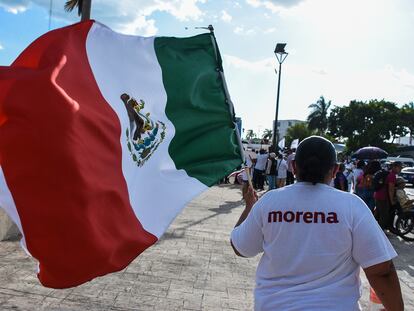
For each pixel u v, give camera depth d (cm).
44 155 215
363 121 7206
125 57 292
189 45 326
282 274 220
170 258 676
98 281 550
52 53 246
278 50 2142
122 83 283
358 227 215
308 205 222
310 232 217
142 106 290
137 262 642
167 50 312
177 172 302
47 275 224
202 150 312
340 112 7406
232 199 1494
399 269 750
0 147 215
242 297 534
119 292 520
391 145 7081
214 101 327
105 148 248
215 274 613
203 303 507
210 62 330
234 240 244
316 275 214
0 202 212
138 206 272
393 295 214
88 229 223
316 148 233
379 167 1159
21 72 223
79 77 252
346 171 1538
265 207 232
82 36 272
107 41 284
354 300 214
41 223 216
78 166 221
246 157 334
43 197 216
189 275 601
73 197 219
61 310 457
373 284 216
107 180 244
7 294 487
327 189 227
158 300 505
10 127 216
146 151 286
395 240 1029
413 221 1034
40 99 219
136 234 262
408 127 7050
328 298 210
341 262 215
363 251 213
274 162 1700
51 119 218
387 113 7044
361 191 1170
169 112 304
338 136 7506
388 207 1046
